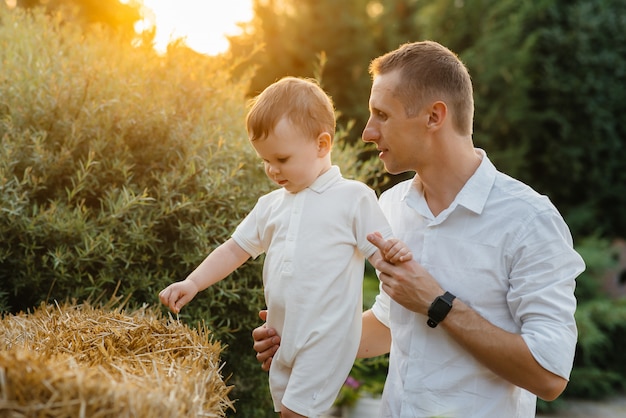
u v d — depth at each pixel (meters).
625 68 7.32
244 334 3.04
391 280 1.97
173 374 1.61
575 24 7.27
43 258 2.62
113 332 1.93
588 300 6.36
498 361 1.87
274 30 7.20
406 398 2.04
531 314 1.90
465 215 2.04
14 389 1.29
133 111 2.96
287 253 2.04
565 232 1.99
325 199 2.08
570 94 7.20
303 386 1.98
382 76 2.07
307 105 2.06
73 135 2.78
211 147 3.04
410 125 2.03
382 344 2.38
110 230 2.70
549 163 7.30
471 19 7.27
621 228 7.57
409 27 7.43
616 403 5.83
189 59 3.47
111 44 3.61
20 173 2.80
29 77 2.96
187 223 2.83
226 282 2.85
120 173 2.87
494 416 1.96
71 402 1.30
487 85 7.08
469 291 2.00
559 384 1.86
